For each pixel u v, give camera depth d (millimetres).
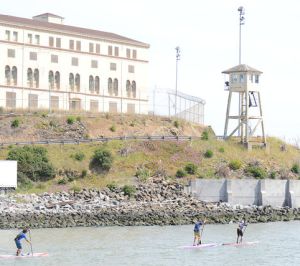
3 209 133000
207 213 140250
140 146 166625
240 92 181125
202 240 112125
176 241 109938
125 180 154750
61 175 154500
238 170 164750
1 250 100188
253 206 153125
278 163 173625
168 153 165750
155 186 152375
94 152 162000
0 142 165000
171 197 149375
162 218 132875
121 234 116188
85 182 153750
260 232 124188
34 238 110625
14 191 146375
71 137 171625
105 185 152500
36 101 195250
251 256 98938
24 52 193750
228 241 111938
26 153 153000
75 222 126438
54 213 131375
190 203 147750
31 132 170875
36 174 152125
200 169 162125
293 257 98750
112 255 96875
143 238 112125
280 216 145750
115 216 131375
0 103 188375
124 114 185875
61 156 159625
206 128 194750
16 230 118688
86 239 110062
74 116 178875
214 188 153375
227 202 152875
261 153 176125
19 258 94562
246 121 178000
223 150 171000
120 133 176500
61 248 101750
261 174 163000
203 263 92938
